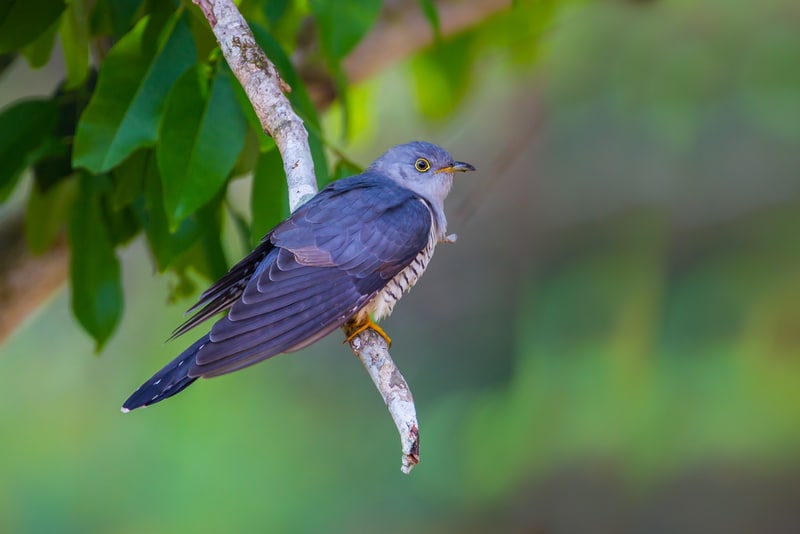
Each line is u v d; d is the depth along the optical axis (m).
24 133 7.26
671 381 13.55
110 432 14.77
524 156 16.19
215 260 7.18
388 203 6.32
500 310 16.61
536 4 10.11
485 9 9.70
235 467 13.83
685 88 13.09
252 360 5.52
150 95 6.23
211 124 6.13
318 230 6.06
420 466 15.12
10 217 8.42
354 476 15.20
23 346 15.05
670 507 15.39
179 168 6.06
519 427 13.55
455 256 16.89
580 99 14.78
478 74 10.98
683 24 12.97
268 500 13.95
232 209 7.44
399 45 9.77
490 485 14.05
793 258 14.90
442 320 16.75
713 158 15.14
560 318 13.85
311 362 15.96
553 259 16.33
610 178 15.80
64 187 7.56
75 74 7.11
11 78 13.44
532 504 14.91
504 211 16.72
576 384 13.34
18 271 8.35
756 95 13.59
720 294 14.36
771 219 15.27
